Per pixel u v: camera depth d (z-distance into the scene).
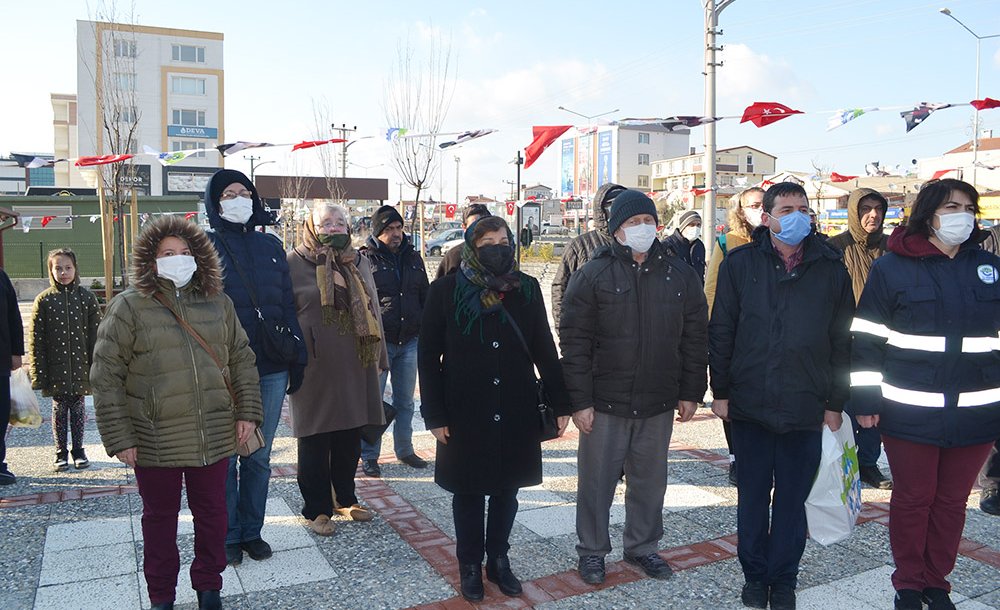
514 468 3.57
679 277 3.76
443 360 3.65
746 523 3.59
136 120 14.85
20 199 20.91
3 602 3.52
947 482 3.42
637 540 3.90
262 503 4.06
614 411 3.70
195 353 3.32
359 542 4.26
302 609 3.48
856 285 5.23
